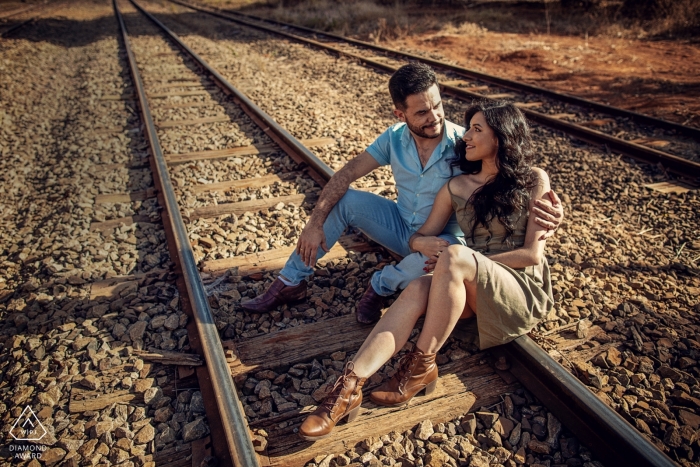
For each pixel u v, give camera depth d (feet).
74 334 9.89
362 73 30.42
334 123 21.76
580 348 9.30
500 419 7.93
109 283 11.48
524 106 24.07
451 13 57.72
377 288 9.98
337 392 7.63
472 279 7.77
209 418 8.02
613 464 7.06
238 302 10.76
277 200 15.02
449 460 7.34
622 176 16.31
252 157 18.49
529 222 8.32
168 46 43.70
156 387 8.64
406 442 7.62
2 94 29.04
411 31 46.44
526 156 8.15
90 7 96.63
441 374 8.84
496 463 7.27
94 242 13.16
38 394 8.54
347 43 41.16
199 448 7.57
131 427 7.95
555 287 10.83
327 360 9.23
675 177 16.30
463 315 8.73
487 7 59.52
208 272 11.75
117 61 37.78
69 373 9.00
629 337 9.52
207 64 32.65
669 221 13.66
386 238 10.73
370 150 10.32
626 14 47.42
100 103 26.37
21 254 12.73
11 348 9.66
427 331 7.85
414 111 8.75
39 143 21.44
